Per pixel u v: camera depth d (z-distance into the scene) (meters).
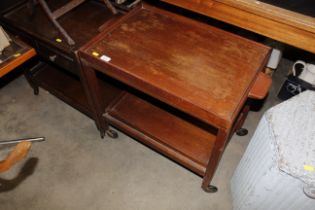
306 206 0.92
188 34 1.22
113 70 1.11
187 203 1.43
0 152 1.65
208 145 1.38
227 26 1.77
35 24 1.38
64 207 1.43
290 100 0.98
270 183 0.93
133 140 1.71
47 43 1.30
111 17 1.44
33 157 1.64
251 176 1.08
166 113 1.54
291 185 0.86
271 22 1.12
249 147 1.17
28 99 1.97
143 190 1.49
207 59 1.10
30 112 1.89
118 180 1.53
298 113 0.94
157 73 1.05
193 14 1.81
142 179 1.53
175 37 1.21
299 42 1.11
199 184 1.50
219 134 0.98
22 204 1.45
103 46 1.17
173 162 1.60
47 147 1.69
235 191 1.34
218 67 1.07
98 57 1.12
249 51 1.13
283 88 1.82
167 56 1.12
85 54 1.14
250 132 1.72
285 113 0.94
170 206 1.42
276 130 0.89
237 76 1.03
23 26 1.37
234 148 1.65
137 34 1.23
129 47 1.17
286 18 1.06
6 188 1.51
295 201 0.93
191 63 1.09
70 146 1.69
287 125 0.90
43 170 1.58
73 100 1.67
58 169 1.58
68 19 1.43
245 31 1.72
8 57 1.09
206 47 1.16
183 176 1.54
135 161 1.61
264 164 0.95
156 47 1.16
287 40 1.14
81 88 1.74
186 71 1.06
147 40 1.20
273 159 0.87
